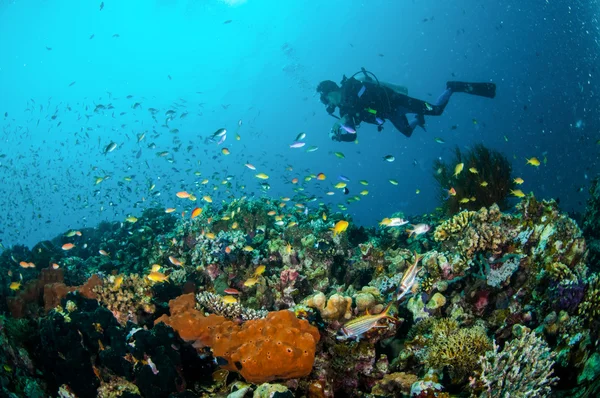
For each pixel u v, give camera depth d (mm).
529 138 45125
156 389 3920
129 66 81938
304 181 11617
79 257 11031
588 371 3525
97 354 4789
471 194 8570
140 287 6305
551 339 4301
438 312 4848
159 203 14664
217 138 10844
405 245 9219
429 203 46000
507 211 8320
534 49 57375
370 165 85000
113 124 79250
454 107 70188
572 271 4805
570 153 33906
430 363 4059
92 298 5988
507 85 62500
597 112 41031
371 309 4367
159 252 8922
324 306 4441
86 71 77438
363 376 4215
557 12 50594
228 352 3875
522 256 4836
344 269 7191
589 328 3941
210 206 10211
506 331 4652
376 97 11406
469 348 3900
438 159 10023
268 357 3381
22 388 4359
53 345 4656
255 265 6980
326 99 11727
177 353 4121
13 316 6336
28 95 74438
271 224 9523
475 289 4820
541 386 3514
